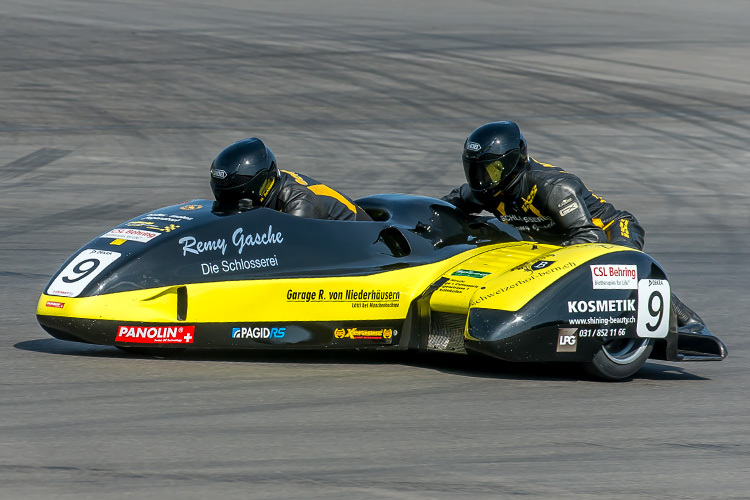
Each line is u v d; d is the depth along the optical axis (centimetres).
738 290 2845
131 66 7531
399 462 1370
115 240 1861
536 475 1343
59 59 7656
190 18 10094
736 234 3678
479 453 1423
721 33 10762
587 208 2139
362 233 2000
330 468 1335
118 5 10731
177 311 1811
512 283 1872
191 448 1391
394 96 6862
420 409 1639
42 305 1803
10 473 1269
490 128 2094
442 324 1948
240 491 1241
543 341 1831
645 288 1934
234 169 1933
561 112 6544
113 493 1218
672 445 1498
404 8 11712
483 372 1925
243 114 6172
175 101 6462
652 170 4947
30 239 3241
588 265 1891
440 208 2148
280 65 7800
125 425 1480
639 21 11525
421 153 5191
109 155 4966
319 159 4966
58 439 1405
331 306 1908
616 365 1906
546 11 12088
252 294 1848
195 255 1833
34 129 5516
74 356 1881
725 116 6588
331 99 6700
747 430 1592
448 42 9306
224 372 1811
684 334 2047
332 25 10094
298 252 1916
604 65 8406
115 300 1780
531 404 1703
